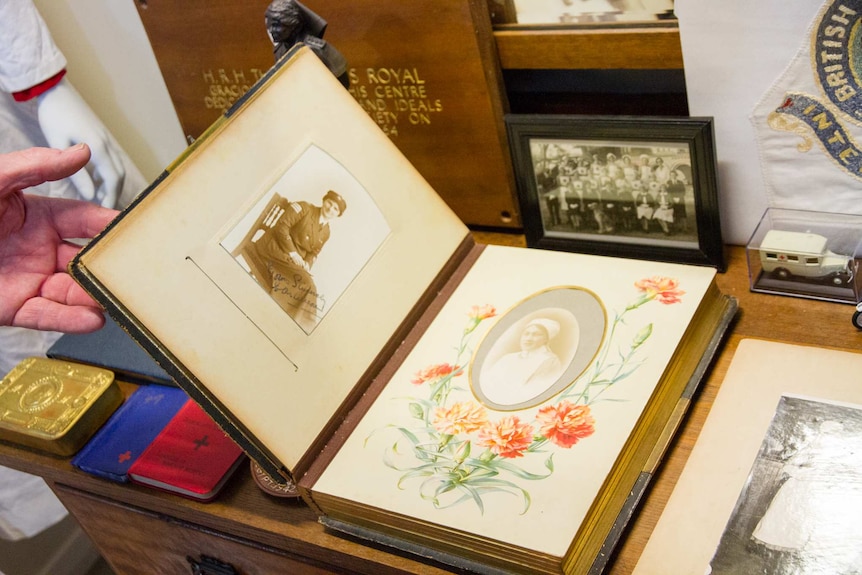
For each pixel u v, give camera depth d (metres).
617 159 0.79
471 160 0.93
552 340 0.74
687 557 0.60
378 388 0.76
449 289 0.83
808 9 0.67
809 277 0.76
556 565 0.59
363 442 0.72
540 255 0.83
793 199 0.78
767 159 0.77
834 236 0.75
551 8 0.80
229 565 0.86
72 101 1.12
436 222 0.83
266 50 0.97
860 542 0.57
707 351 0.73
